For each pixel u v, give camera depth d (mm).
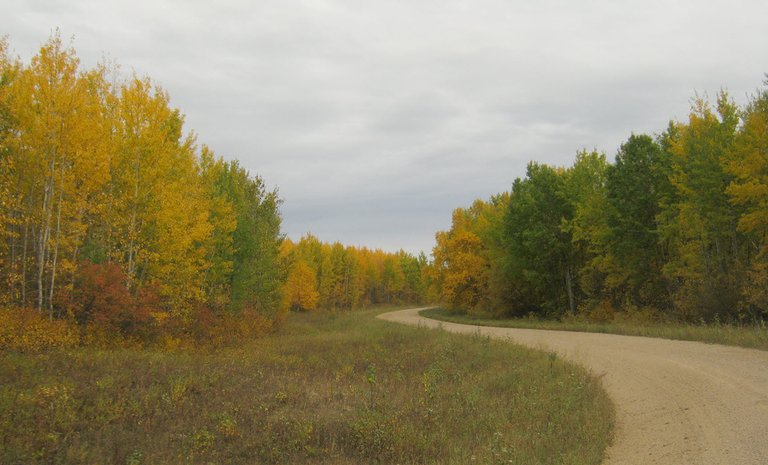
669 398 11086
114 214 19609
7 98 17281
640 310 30828
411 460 8336
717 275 24516
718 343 17781
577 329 27734
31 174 17656
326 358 18578
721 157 23219
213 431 9633
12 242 19078
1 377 11711
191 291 22828
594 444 8289
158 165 20094
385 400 11312
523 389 12492
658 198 30359
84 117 17688
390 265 110125
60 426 9289
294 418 10148
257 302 30281
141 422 9820
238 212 29047
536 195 42250
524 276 43031
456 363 16875
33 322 15922
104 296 18203
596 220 34250
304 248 84562
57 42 17406
